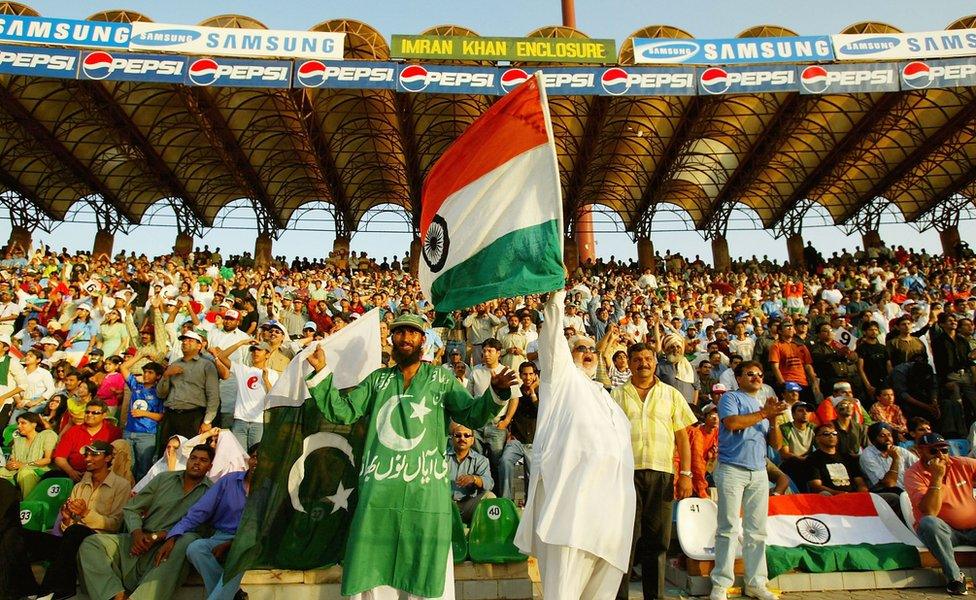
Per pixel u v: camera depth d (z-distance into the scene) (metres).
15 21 17.34
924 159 28.25
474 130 4.49
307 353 4.31
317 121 25.77
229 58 17.84
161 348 10.75
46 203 32.75
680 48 18.66
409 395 3.94
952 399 9.84
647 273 28.16
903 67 18.14
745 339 13.12
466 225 4.25
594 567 3.89
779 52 18.48
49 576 5.56
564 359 4.17
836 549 6.14
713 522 6.28
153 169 29.36
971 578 6.02
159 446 7.93
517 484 7.94
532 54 18.86
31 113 23.34
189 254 32.50
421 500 3.66
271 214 35.75
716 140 28.27
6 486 5.61
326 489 4.73
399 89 18.12
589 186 34.50
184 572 5.45
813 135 26.61
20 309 15.09
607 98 22.25
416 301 19.06
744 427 5.39
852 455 8.11
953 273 22.91
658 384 5.38
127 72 17.38
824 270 29.22
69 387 8.67
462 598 5.60
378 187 35.47
